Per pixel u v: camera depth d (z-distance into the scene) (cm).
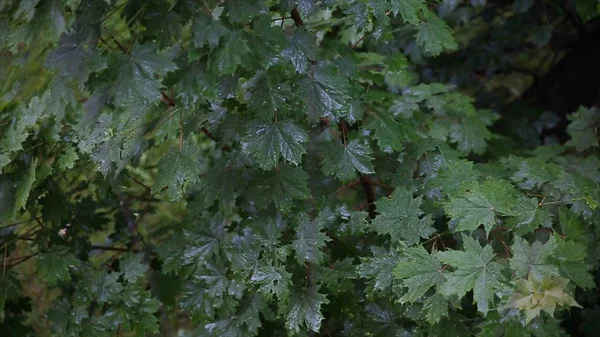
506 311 170
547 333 171
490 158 322
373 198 244
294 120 204
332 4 195
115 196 265
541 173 223
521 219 185
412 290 175
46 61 165
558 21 372
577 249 173
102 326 234
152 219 369
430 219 199
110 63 164
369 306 223
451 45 224
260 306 224
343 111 202
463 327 198
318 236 207
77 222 256
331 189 234
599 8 261
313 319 204
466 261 167
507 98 397
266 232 213
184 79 174
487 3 377
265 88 191
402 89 334
